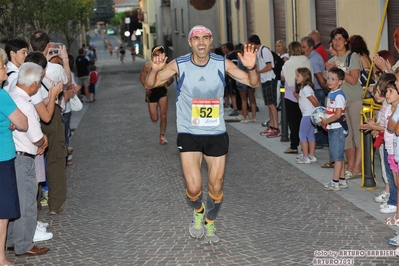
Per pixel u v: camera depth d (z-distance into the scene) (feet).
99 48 351.25
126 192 31.07
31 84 22.06
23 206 22.00
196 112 21.56
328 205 26.61
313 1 53.11
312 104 34.09
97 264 21.17
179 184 32.01
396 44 25.16
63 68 30.71
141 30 256.11
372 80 30.83
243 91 51.03
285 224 24.43
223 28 93.50
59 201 27.43
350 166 31.22
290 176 32.30
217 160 21.90
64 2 58.08
